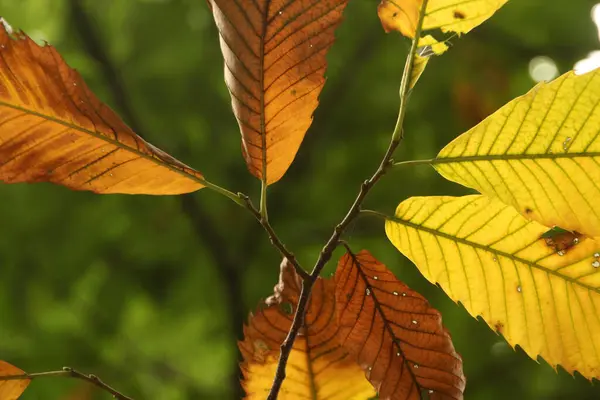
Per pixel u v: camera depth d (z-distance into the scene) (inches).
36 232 296.8
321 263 59.2
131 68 327.9
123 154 59.7
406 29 60.1
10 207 295.1
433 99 303.7
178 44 325.4
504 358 303.6
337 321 70.1
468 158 59.1
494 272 64.2
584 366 63.3
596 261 61.6
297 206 335.3
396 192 311.9
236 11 53.4
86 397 273.7
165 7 325.7
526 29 309.6
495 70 293.3
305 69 55.6
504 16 307.7
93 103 57.3
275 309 70.7
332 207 325.7
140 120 316.2
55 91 56.4
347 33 335.9
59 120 57.6
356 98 337.7
